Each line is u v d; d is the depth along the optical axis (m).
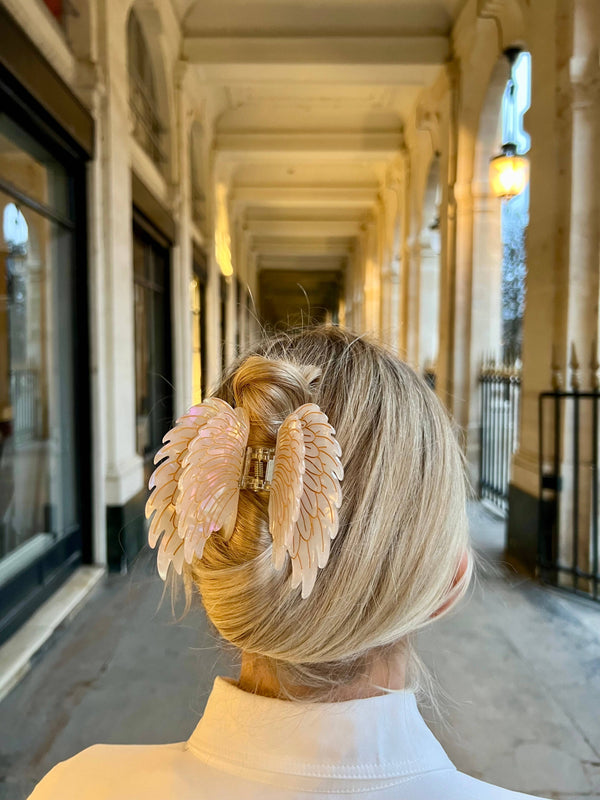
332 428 0.51
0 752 2.46
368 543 0.50
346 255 23.02
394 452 0.53
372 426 0.54
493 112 7.20
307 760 0.50
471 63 7.25
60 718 2.70
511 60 6.20
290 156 11.75
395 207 13.67
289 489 0.48
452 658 3.30
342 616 0.49
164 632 3.57
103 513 4.69
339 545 0.50
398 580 0.50
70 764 0.59
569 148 4.41
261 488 0.54
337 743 0.50
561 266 4.52
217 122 11.32
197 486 0.53
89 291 4.66
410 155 10.98
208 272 11.16
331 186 15.16
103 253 4.76
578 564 4.55
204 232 11.12
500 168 6.15
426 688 0.74
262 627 0.51
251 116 11.27
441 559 0.52
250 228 18.55
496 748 2.51
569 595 4.23
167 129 7.68
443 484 0.54
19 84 3.26
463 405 7.70
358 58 7.86
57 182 4.38
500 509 6.83
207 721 0.56
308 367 0.61
